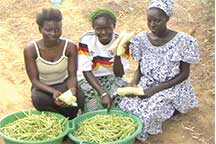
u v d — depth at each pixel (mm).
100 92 3508
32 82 3455
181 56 3496
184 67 3535
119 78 3730
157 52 3541
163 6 3369
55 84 3547
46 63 3428
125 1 5234
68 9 5238
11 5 5410
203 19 4922
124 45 3510
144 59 3596
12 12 5309
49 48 3393
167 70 3533
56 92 3393
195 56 3498
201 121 3730
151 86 3594
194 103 3730
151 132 3514
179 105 3631
